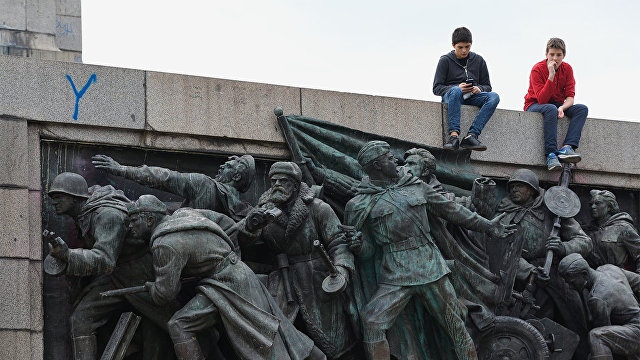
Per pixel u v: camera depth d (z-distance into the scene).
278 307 13.68
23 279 13.34
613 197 16.08
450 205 14.65
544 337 14.96
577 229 15.62
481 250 15.11
